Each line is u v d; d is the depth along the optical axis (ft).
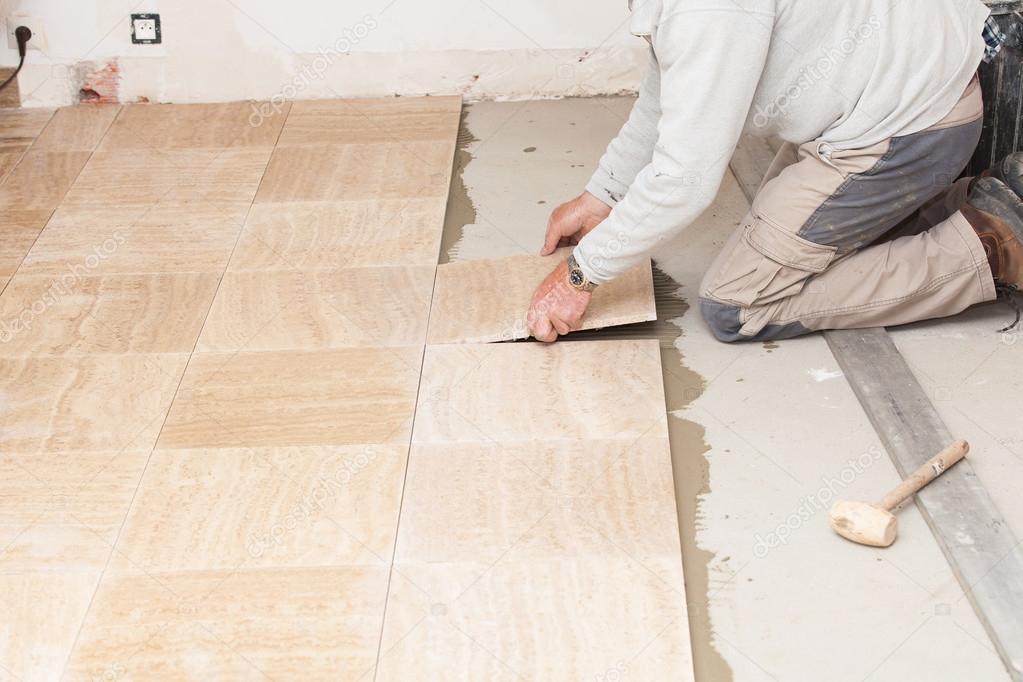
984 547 6.22
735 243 8.09
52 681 5.73
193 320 8.81
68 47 12.64
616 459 7.09
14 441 7.50
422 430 7.44
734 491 6.86
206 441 7.43
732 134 6.81
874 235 8.00
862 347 8.04
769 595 6.10
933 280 7.97
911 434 7.13
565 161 11.39
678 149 6.83
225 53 12.72
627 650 5.74
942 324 8.36
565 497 6.79
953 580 6.13
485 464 7.10
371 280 9.25
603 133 12.01
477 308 8.70
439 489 6.91
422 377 7.98
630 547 6.40
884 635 5.82
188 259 9.70
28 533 6.70
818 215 7.67
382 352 8.28
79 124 12.48
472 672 5.65
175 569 6.39
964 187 8.45
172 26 12.57
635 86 12.90
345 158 11.51
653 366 8.00
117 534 6.67
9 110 12.88
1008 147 8.83
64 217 10.48
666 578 6.17
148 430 7.57
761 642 5.82
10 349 8.52
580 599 6.06
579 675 5.61
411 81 12.92
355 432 7.45
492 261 9.30
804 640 5.82
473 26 12.60
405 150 11.64
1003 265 7.94
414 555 6.41
